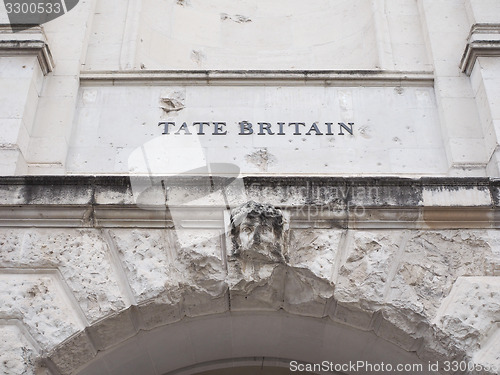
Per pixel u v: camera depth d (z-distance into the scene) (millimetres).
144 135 10375
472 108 10453
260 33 12586
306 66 12086
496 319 8492
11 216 8992
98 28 11602
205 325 9195
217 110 10617
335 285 8758
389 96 10805
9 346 8258
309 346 9492
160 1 12469
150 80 10852
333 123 10531
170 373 9625
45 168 9812
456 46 11133
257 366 9734
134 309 8688
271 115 10594
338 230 9016
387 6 11922
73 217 9008
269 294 8922
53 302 8547
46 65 10633
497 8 11164
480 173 9883
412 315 8617
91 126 10430
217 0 12930
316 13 12789
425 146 10344
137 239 8938
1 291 8562
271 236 8688
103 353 8836
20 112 9953
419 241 8992
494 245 8969
